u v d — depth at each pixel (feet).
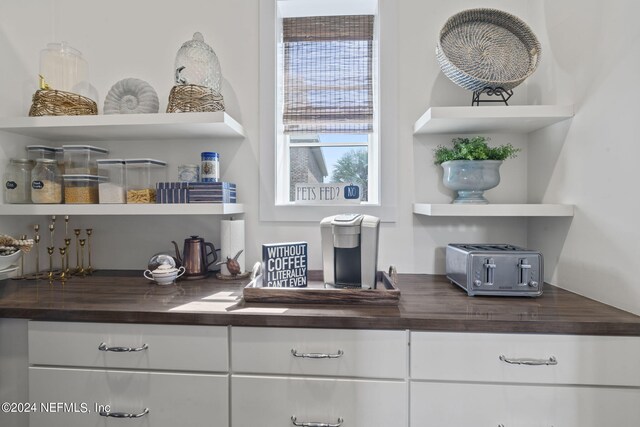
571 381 3.20
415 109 5.34
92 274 5.45
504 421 3.27
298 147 6.00
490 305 3.75
